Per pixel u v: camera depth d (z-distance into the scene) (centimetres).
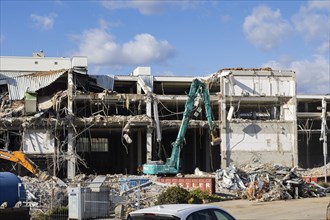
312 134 8269
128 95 6550
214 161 7300
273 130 6962
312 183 4619
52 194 3103
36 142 6131
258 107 7469
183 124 5875
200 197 3822
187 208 1188
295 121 7031
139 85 6888
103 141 7975
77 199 2673
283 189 4150
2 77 6706
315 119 7625
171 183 4419
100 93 6469
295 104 7062
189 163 7844
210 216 1220
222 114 6862
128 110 7081
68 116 6219
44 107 6288
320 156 8312
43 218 2638
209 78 7119
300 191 4269
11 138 6525
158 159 6781
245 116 7662
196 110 6056
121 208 2830
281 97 7056
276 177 4528
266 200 3975
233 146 6838
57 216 2731
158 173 5566
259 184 4191
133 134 7506
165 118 7606
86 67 6800
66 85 6950
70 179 5628
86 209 2702
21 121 6056
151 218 1148
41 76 6556
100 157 7912
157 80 6975
